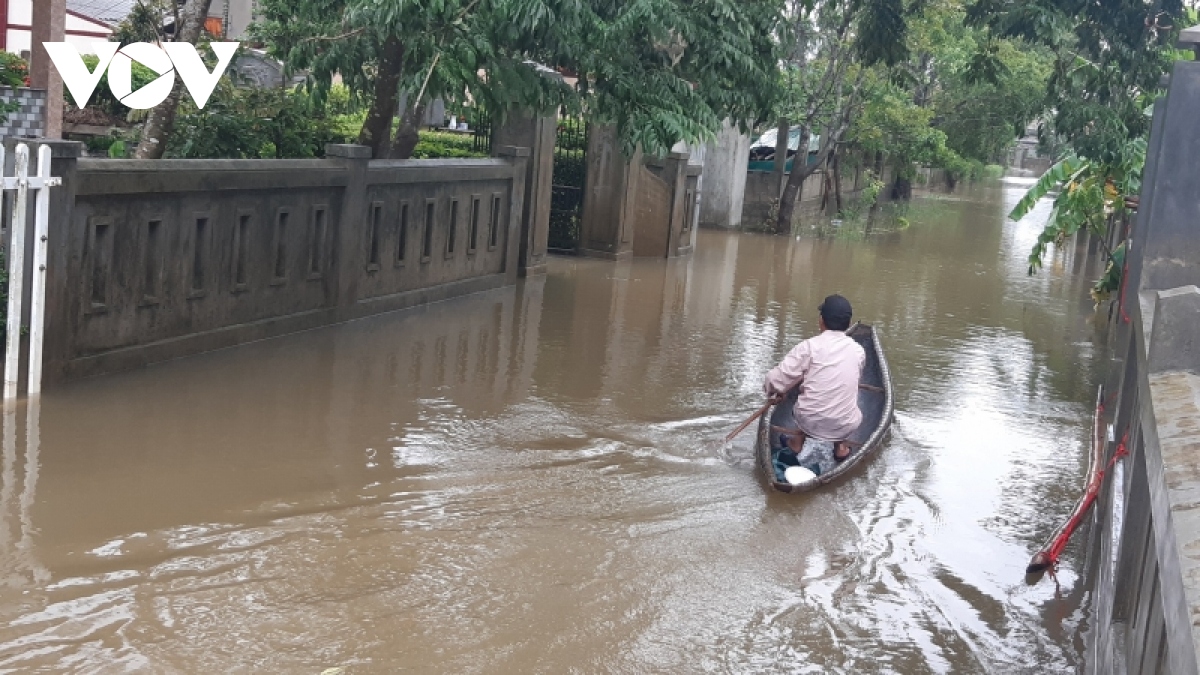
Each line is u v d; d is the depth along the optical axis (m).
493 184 14.02
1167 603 2.39
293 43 12.77
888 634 5.48
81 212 7.97
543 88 11.45
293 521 6.25
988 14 13.90
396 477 7.10
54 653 4.63
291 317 10.57
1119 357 9.09
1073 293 17.94
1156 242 5.35
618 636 5.21
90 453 7.01
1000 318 15.16
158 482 6.66
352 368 9.66
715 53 11.56
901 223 30.02
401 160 11.89
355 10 9.88
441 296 13.16
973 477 8.05
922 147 31.59
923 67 33.56
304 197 10.49
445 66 9.94
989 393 10.70
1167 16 13.19
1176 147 5.29
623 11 10.48
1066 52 14.45
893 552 6.53
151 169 8.45
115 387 8.34
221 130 11.91
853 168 33.72
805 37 24.31
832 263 20.30
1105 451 6.74
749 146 26.02
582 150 18.02
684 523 6.71
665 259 19.08
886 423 8.39
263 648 4.82
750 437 8.54
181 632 4.90
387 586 5.53
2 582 5.23
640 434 8.44
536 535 6.35
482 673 4.78
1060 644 5.53
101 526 5.96
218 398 8.41
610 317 13.14
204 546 5.82
